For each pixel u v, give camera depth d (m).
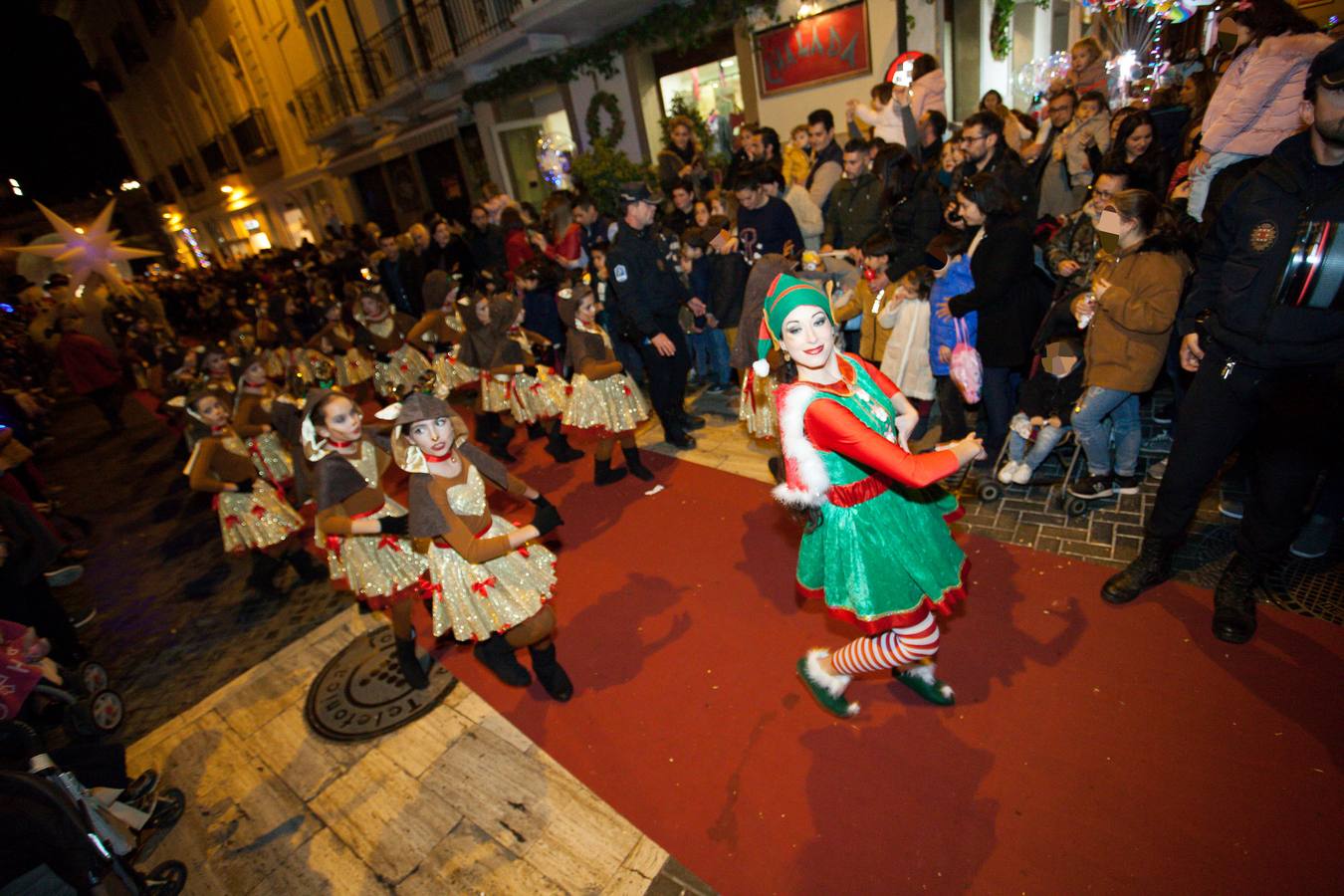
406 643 3.36
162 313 15.52
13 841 1.90
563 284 6.15
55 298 13.47
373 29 15.08
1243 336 2.37
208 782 3.21
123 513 7.18
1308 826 2.03
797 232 5.19
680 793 2.61
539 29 10.56
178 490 7.47
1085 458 3.82
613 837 2.51
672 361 5.08
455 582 2.78
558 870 2.44
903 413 2.25
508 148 13.89
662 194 7.93
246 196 25.66
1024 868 2.11
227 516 4.50
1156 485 3.60
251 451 5.51
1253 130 3.02
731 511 4.36
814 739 2.70
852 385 2.14
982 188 3.45
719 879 2.29
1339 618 2.64
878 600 2.14
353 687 3.61
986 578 3.27
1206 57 6.46
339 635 4.11
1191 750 2.32
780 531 4.03
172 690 3.99
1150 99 6.37
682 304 5.21
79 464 9.34
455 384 6.96
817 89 8.70
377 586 3.17
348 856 2.68
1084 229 3.59
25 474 6.34
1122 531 3.35
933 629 2.30
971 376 3.59
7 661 2.93
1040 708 2.59
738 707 2.93
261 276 16.72
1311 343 2.23
